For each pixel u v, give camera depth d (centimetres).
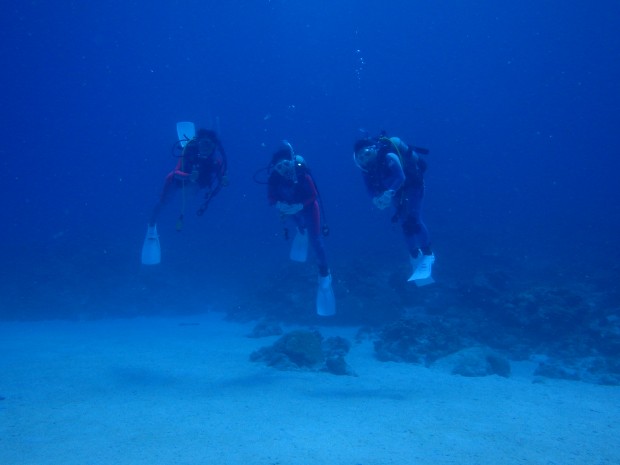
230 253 3108
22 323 1681
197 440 470
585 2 8406
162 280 2156
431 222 3794
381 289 1523
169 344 1194
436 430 503
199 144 761
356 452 434
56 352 1059
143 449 445
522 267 2188
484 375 841
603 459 420
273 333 1340
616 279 1595
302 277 1712
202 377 805
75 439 477
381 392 701
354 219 5041
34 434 495
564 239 3186
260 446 450
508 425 523
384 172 689
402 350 1020
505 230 3684
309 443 459
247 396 672
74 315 1836
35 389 714
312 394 687
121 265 2220
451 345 1015
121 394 685
